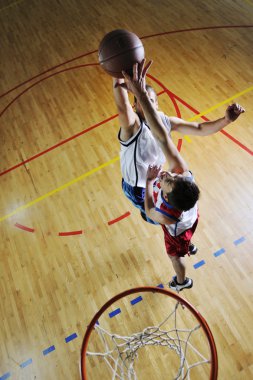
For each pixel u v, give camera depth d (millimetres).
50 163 4578
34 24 7113
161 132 1781
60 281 3555
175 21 6156
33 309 3416
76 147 4664
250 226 3568
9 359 3150
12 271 3717
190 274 3354
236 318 3053
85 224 3916
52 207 4141
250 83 4863
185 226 2375
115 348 3053
